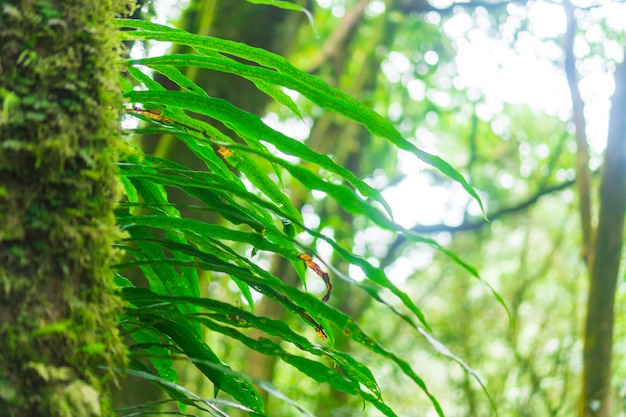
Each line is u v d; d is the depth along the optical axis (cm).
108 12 72
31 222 64
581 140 521
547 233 980
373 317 968
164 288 102
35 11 66
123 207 87
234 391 93
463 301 983
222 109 83
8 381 61
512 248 1000
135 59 81
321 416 752
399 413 959
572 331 877
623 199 471
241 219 85
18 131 64
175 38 86
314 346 90
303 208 785
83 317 66
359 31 816
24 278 63
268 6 364
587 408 448
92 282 68
